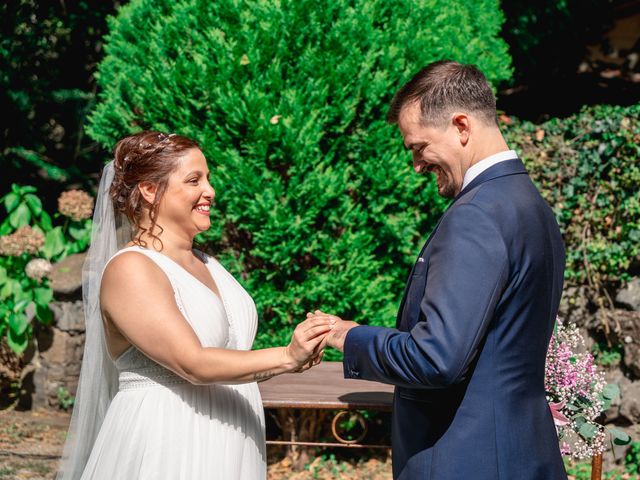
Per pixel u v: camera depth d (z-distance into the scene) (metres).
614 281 4.70
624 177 4.57
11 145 9.12
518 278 1.83
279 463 4.64
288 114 4.08
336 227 4.39
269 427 4.91
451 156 1.97
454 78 1.96
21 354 5.55
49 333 5.54
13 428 5.09
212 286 2.37
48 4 9.08
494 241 1.80
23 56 8.98
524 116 8.94
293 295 4.29
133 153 2.22
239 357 2.05
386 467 4.60
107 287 2.12
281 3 4.05
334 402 2.85
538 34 8.54
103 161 9.23
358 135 4.25
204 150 4.16
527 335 1.87
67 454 2.46
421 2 4.27
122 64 4.61
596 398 2.83
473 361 1.86
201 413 2.17
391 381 1.87
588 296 4.75
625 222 4.59
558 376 2.79
